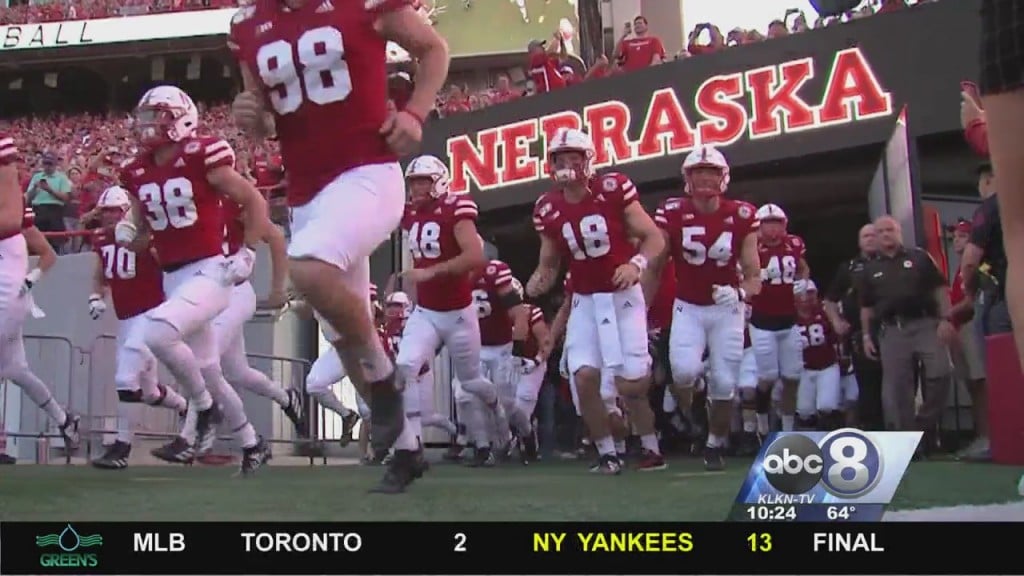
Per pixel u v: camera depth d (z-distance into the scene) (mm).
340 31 3305
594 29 21875
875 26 10273
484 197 12039
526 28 23297
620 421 6586
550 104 11719
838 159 10734
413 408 6730
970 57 9820
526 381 8523
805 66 10570
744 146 10812
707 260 6031
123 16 23797
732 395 6230
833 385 9094
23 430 9945
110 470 6535
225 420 6074
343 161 3369
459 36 23422
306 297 3281
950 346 7000
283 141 3504
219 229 5426
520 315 7980
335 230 3246
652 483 4734
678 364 6117
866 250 7414
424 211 6629
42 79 24984
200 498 3732
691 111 11078
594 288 5773
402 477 3930
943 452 7906
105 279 7234
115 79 24938
